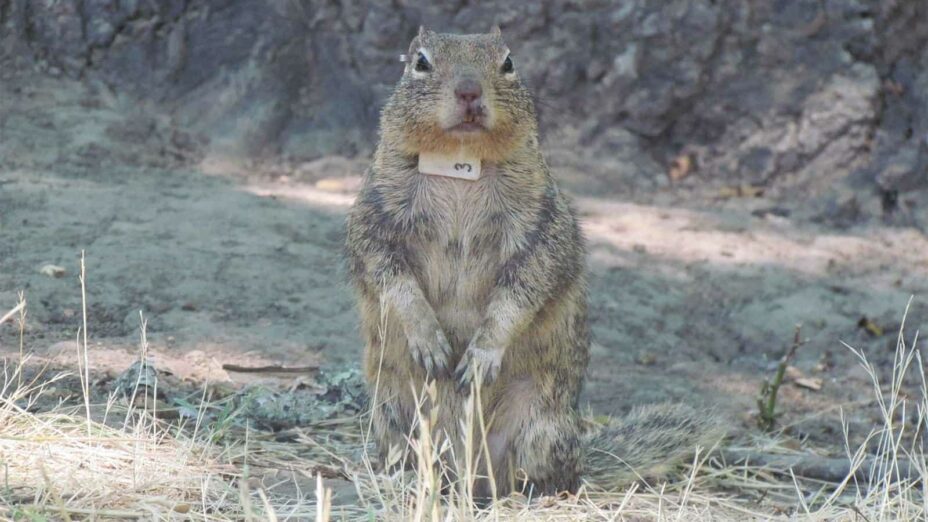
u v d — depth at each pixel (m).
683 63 17.62
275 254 13.30
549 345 8.33
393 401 8.36
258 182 16.14
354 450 9.08
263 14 17.61
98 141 15.93
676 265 14.68
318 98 17.66
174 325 11.30
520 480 8.38
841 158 17.38
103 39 17.17
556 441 8.38
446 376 8.12
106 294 11.69
